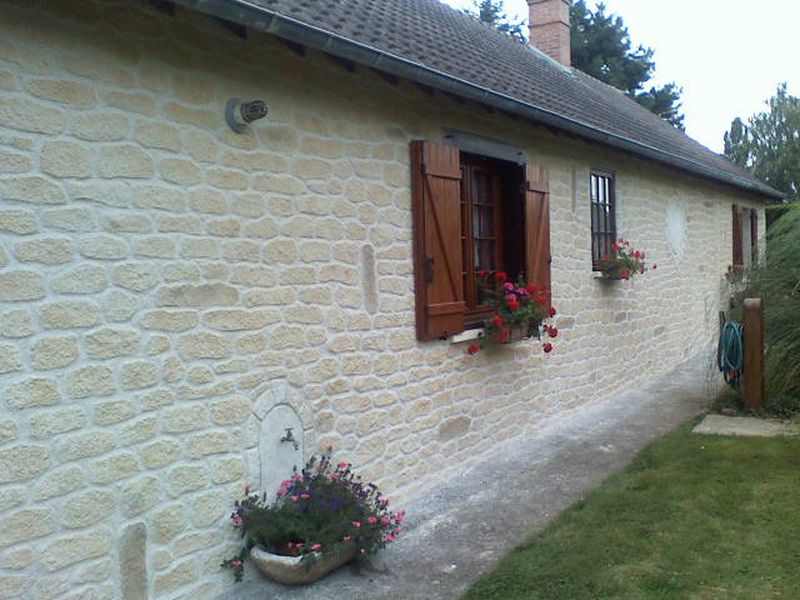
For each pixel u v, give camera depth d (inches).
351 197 169.2
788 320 264.7
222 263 137.9
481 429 219.6
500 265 241.8
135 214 122.6
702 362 404.5
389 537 151.8
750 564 139.0
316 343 159.0
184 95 131.3
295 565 133.9
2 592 104.0
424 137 195.3
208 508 134.3
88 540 114.8
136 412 122.2
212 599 133.9
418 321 190.1
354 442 169.8
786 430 236.8
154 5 122.8
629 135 314.2
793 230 284.2
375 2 267.7
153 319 125.1
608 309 309.0
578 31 1140.5
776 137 1075.9
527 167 238.2
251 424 143.0
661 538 153.3
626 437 243.4
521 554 149.8
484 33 379.6
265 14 122.5
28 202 107.8
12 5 105.9
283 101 151.7
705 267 442.6
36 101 108.9
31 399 107.7
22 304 106.9
